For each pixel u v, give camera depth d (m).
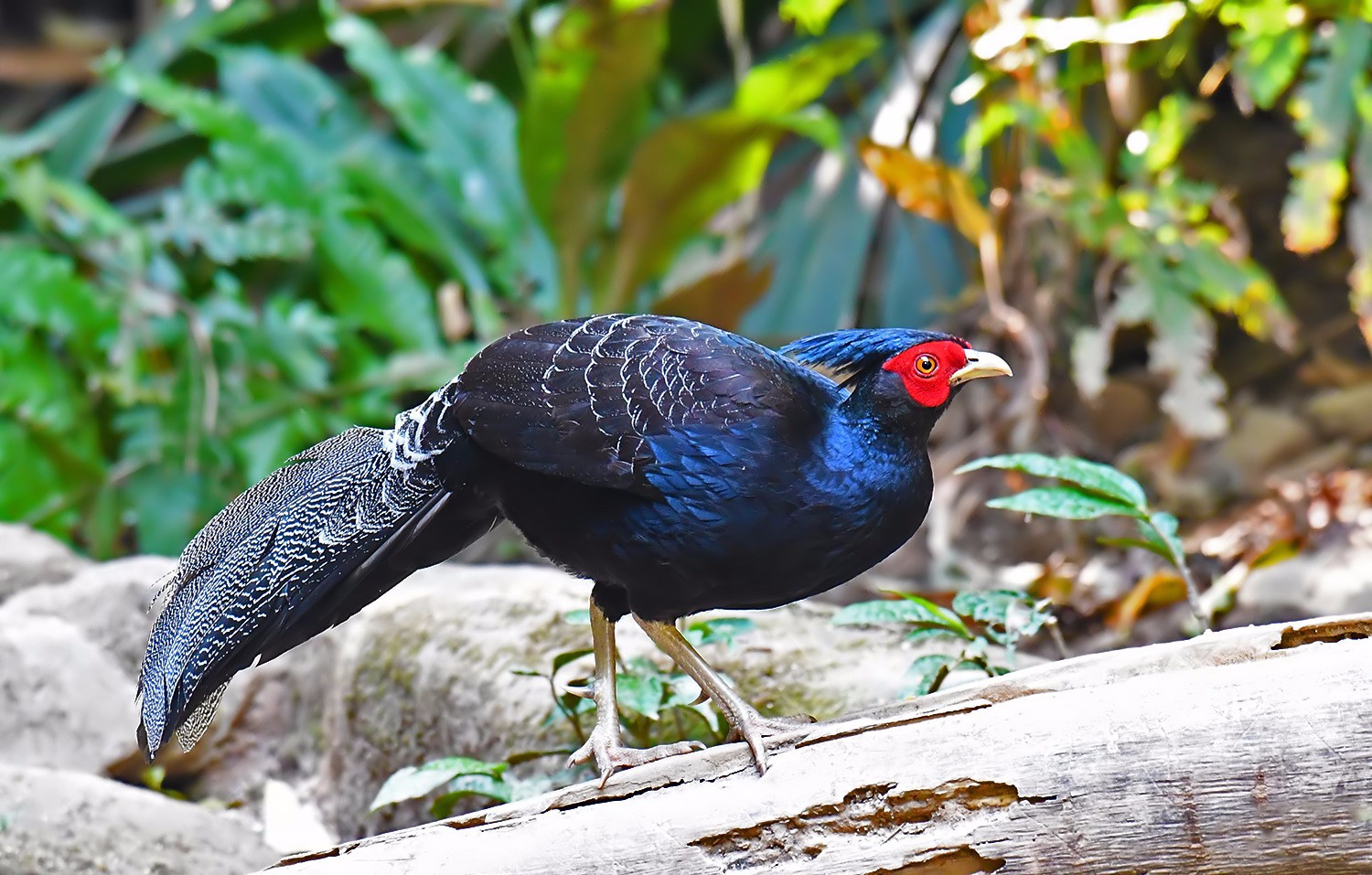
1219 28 12.30
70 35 21.52
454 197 13.98
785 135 14.72
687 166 12.43
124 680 8.34
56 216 13.38
